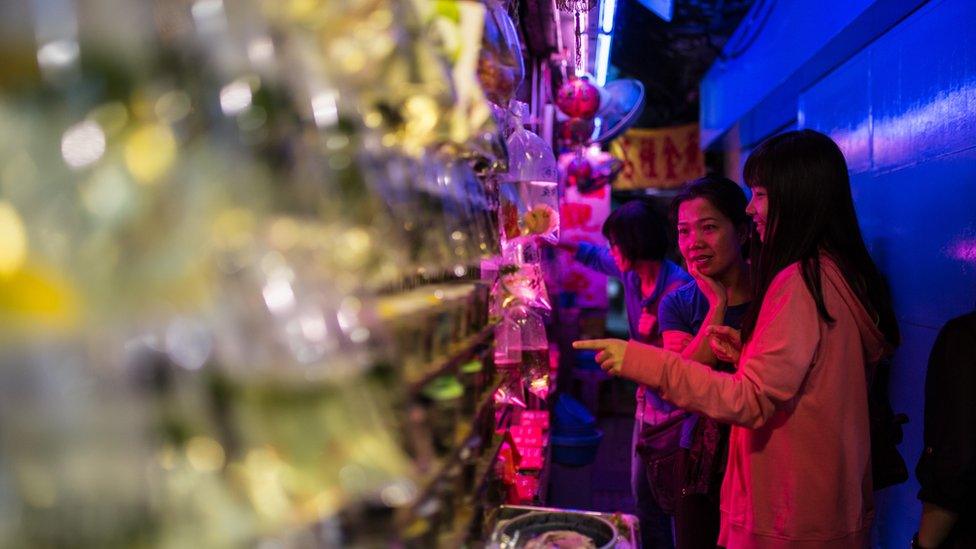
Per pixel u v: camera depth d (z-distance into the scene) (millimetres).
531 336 2535
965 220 2803
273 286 656
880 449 2391
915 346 3299
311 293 694
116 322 554
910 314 3359
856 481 2084
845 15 3729
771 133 6246
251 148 701
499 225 2014
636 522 1880
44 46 568
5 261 533
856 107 4180
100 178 588
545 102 4527
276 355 630
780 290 2082
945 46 3008
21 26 557
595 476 6000
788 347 2010
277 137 743
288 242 721
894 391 3559
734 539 2229
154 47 634
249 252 659
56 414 513
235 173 679
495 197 1917
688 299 3225
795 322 2023
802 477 2072
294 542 620
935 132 3107
